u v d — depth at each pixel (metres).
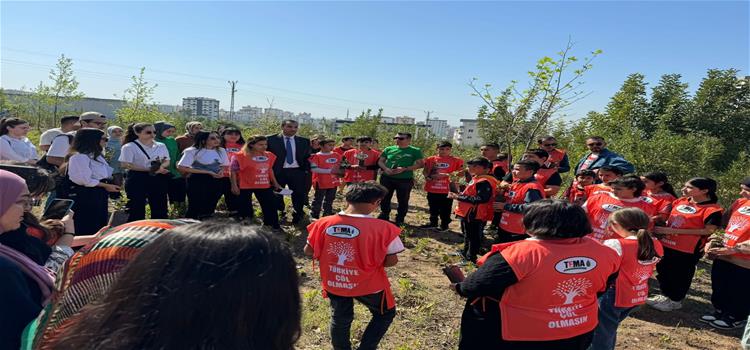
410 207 11.26
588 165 7.37
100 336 1.01
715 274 5.12
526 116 9.89
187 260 0.99
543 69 8.99
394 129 19.64
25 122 6.72
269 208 7.49
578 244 2.54
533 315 2.50
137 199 6.33
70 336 1.07
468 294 2.61
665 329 5.06
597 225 5.31
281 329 1.05
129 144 6.29
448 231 8.89
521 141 11.99
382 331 3.65
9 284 1.63
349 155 9.74
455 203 12.62
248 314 0.98
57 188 5.07
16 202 1.99
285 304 1.05
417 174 15.08
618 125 14.50
